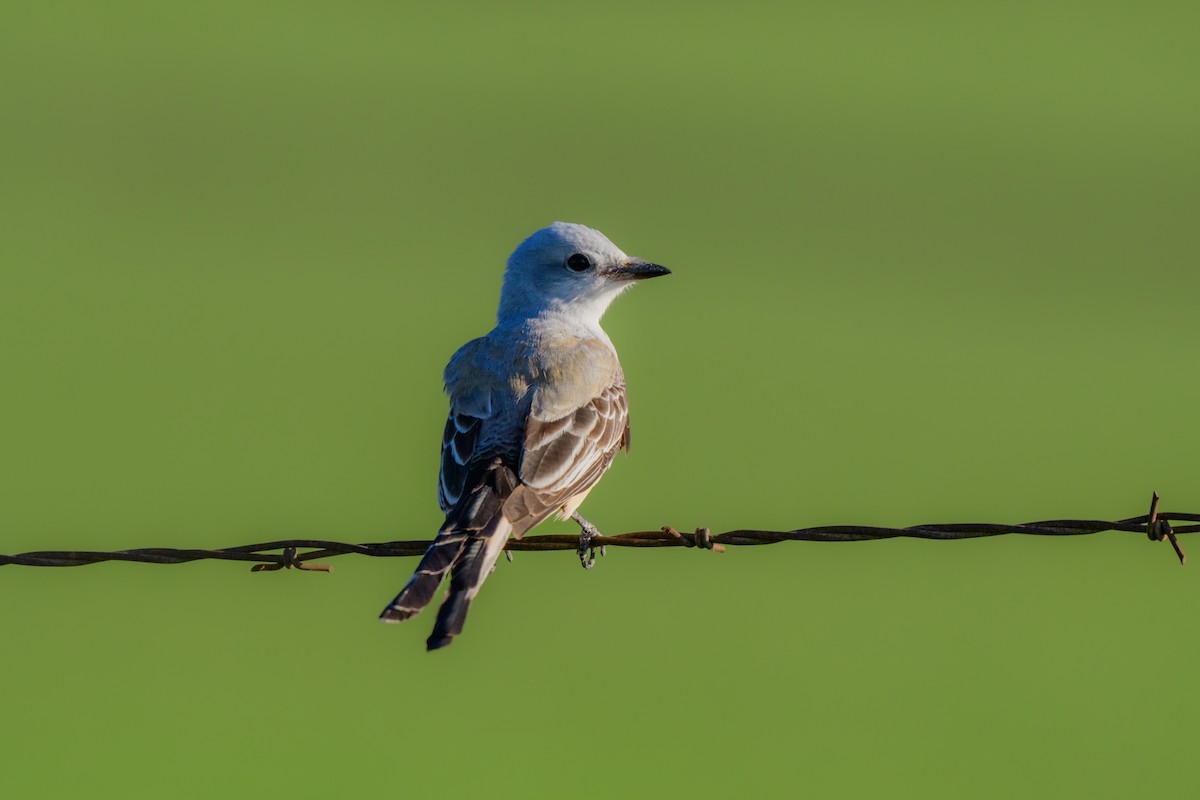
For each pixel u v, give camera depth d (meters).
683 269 20.00
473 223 22.08
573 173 24.44
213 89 28.27
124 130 26.17
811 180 24.33
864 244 21.59
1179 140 26.80
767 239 21.45
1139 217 22.98
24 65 28.73
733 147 25.86
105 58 29.47
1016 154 25.81
